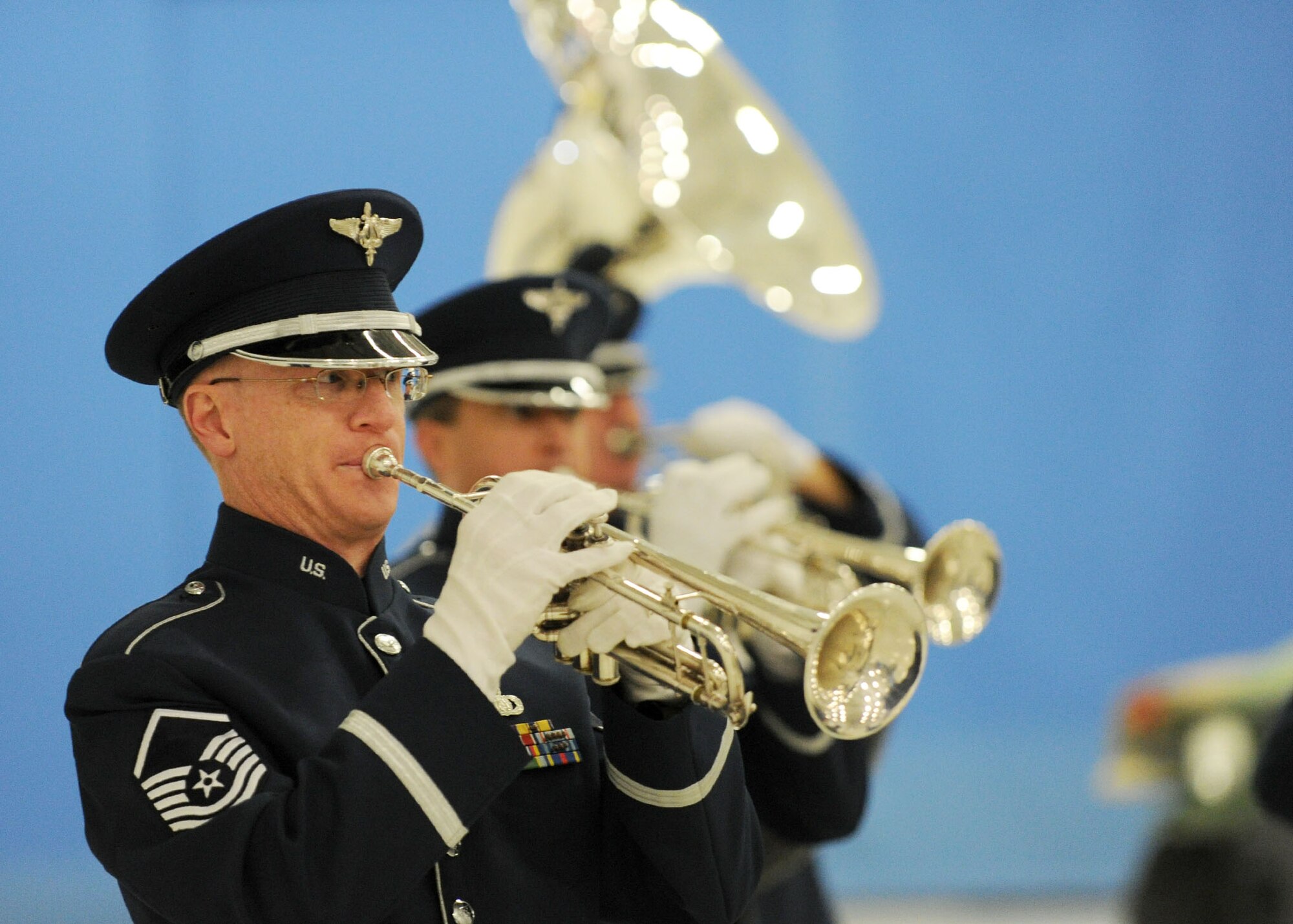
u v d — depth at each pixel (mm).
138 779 7078
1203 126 26469
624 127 15523
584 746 8328
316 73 24328
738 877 8172
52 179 22656
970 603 11914
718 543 11859
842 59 26156
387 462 7801
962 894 24719
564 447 12242
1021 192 26312
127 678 7242
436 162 24719
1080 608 26094
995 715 25750
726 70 15648
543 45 16219
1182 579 26203
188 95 23750
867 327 15508
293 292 7750
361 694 7746
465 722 6949
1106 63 26344
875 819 24953
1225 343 26766
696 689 7582
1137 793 22266
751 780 11344
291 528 7910
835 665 7418
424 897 7461
